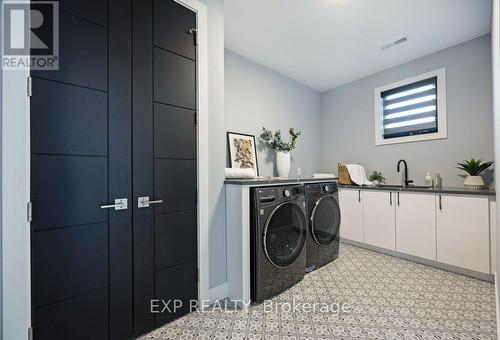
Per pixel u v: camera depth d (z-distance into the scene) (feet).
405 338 4.64
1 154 3.31
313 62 10.45
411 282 7.04
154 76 5.10
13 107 3.39
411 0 6.57
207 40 6.14
